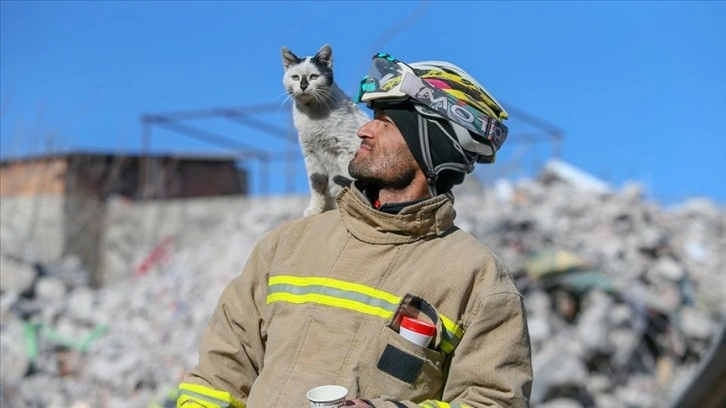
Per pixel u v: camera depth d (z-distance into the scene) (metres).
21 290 14.77
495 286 2.80
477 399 2.72
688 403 5.70
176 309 14.43
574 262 12.45
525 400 2.75
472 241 2.89
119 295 15.15
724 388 5.57
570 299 12.26
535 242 13.26
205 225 21.59
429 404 2.65
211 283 15.16
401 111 2.95
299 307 2.86
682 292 13.31
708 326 12.61
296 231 3.04
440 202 2.85
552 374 11.15
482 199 16.14
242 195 25.80
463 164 2.99
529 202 15.94
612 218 15.20
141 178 23.23
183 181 24.55
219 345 3.00
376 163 2.95
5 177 22.53
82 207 22.03
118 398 12.02
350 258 2.86
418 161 2.93
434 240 2.88
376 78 2.99
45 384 12.50
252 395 2.82
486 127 2.98
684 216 17.55
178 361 12.66
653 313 12.42
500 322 2.78
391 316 2.76
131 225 22.03
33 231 20.67
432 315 2.75
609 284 12.33
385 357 2.73
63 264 16.25
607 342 11.79
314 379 2.74
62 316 14.27
